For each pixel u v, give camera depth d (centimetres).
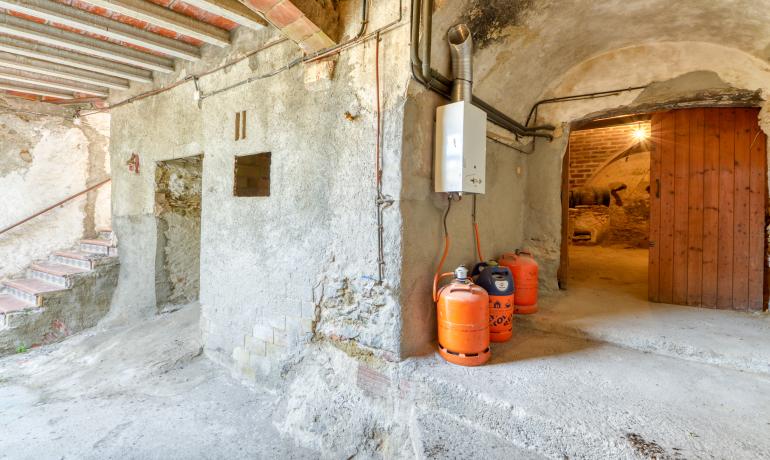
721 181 300
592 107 319
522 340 248
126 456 227
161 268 450
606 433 149
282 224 279
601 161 704
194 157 402
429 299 234
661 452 139
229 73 323
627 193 718
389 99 212
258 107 297
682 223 314
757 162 289
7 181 498
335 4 233
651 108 303
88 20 280
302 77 263
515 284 280
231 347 322
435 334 240
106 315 475
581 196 742
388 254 215
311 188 259
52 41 306
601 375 198
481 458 164
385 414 215
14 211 504
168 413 270
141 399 290
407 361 213
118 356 371
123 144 469
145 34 313
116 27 296
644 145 680
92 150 571
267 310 291
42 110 515
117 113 477
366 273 228
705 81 278
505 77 267
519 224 351
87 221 570
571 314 283
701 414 161
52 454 229
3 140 493
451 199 245
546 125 337
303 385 260
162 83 405
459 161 211
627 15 250
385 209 215
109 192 592
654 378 194
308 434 235
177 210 460
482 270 249
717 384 188
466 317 207
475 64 233
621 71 304
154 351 365
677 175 316
